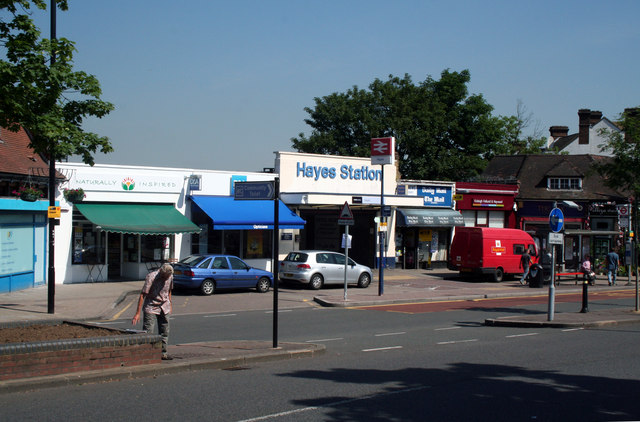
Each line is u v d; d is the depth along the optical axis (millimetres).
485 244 31469
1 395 7734
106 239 25516
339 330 15633
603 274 38250
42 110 12609
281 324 16625
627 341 13914
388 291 26078
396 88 51125
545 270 31203
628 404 8008
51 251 16859
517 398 8266
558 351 12438
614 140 23250
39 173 22500
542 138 65438
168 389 8383
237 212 27594
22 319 15430
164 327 10172
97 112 13586
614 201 41375
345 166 33625
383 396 8281
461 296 24953
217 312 19125
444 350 12531
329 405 7719
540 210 41969
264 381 9109
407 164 49906
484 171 49062
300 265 25859
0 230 20219
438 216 35844
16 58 12195
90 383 8562
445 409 7629
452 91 53000
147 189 26391
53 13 15891
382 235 24266
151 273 10109
